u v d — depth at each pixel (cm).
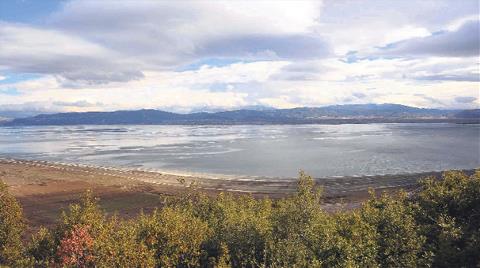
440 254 1677
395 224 1777
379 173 6812
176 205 2262
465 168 7238
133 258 1595
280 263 1535
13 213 2234
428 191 2142
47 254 1930
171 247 1750
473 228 1812
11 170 7200
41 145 14288
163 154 10412
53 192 5478
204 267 1753
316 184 5822
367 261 1570
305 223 1727
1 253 2011
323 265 1571
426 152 9750
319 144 12781
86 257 1603
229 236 1784
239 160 8944
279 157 9344
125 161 9025
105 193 5438
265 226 1786
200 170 7531
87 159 9525
